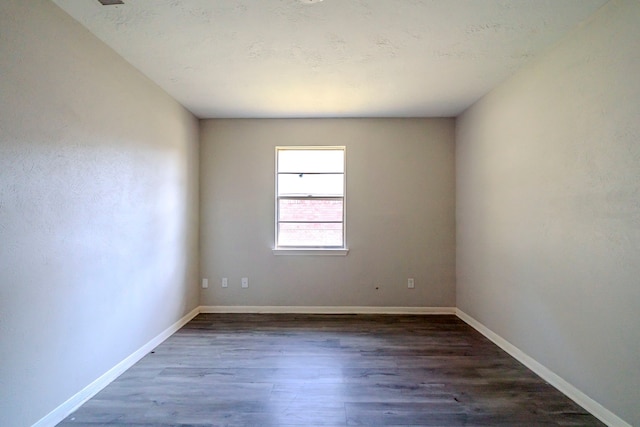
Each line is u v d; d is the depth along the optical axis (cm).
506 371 265
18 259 175
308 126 426
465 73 293
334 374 260
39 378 187
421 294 425
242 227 428
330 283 427
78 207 217
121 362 264
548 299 248
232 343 324
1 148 166
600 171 202
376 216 426
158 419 202
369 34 230
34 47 183
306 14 206
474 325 371
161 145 330
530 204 270
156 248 321
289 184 434
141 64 275
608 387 197
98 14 206
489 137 335
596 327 205
